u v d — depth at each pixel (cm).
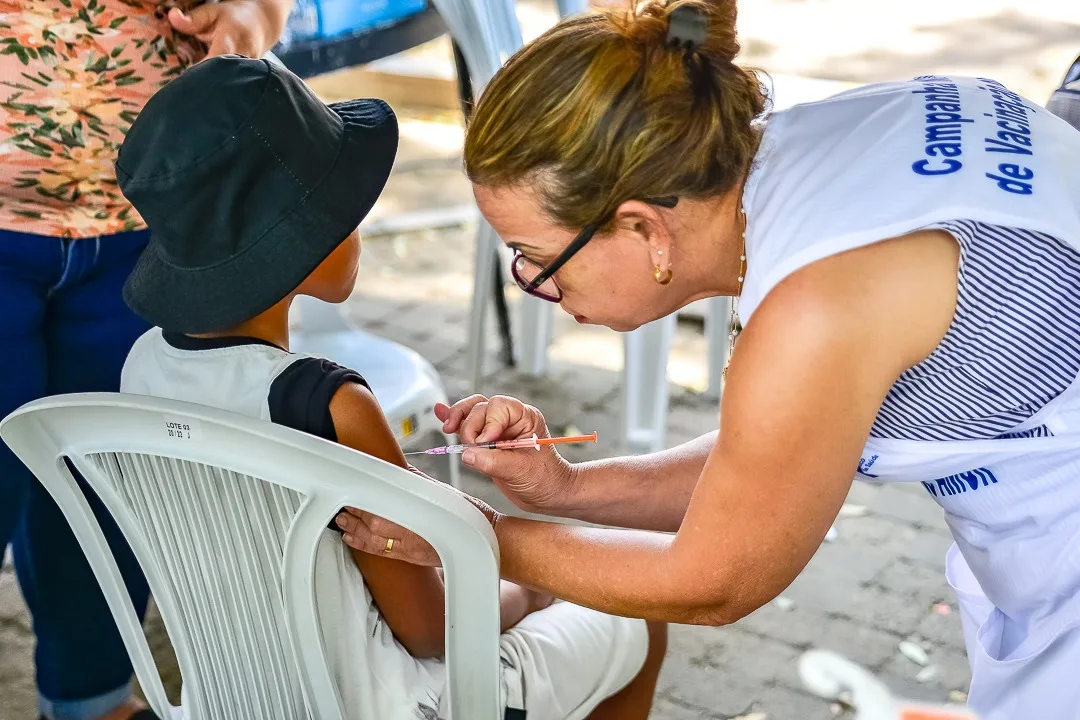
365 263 404
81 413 116
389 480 107
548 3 700
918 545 257
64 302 171
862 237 99
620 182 101
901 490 278
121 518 125
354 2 242
